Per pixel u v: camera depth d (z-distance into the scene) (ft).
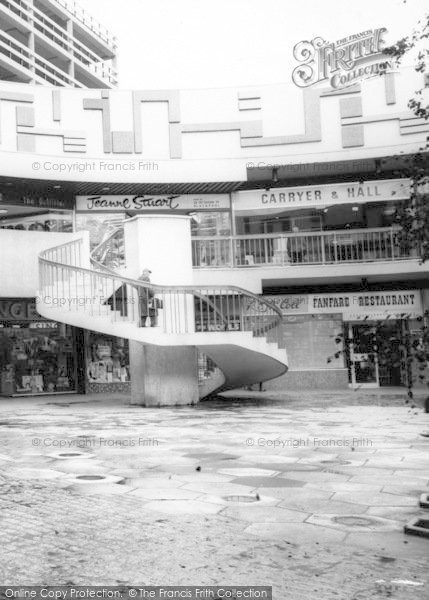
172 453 25.58
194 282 61.72
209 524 15.10
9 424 37.19
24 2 242.37
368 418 38.37
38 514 16.05
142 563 12.39
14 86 60.54
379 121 63.21
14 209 64.90
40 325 66.90
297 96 64.69
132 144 63.46
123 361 70.44
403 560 12.51
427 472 21.30
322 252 64.03
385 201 66.59
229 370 49.88
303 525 14.97
